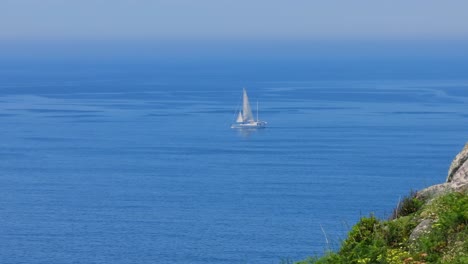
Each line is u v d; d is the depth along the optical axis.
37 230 87.38
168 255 72.75
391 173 119.25
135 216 94.50
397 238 13.52
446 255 12.34
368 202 93.38
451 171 15.44
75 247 78.12
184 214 94.12
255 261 66.94
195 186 116.62
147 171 134.00
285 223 82.56
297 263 14.23
